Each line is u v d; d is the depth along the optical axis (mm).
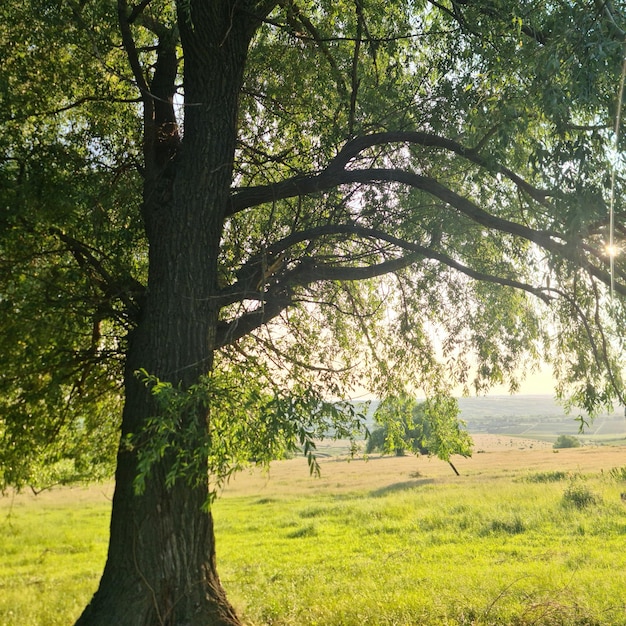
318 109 8945
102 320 8367
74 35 7602
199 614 6254
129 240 8094
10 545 20312
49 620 9516
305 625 8766
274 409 5355
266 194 7855
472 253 9234
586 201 5602
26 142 8023
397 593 10586
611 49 4766
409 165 8703
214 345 7176
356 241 8914
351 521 24594
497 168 6613
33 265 7531
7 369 7441
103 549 19703
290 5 8062
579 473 35844
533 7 6594
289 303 8070
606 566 12742
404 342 10117
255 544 19828
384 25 8969
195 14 7234
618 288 6566
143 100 7422
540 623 8430
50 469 9984
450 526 20594
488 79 7188
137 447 6434
